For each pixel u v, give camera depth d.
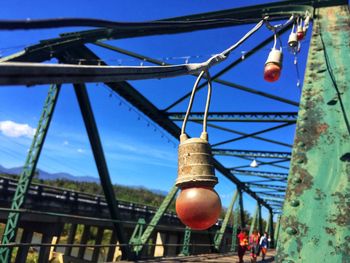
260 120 18.34
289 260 2.14
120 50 12.45
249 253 31.44
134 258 16.30
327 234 2.17
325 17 4.79
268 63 3.86
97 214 33.25
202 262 19.05
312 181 2.44
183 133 2.06
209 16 10.03
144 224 16.94
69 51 12.19
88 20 1.27
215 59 2.26
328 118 2.89
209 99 2.17
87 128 13.66
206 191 1.76
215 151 27.94
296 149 2.71
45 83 1.17
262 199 46.72
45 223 28.44
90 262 42.88
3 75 1.05
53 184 97.25
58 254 43.38
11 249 11.20
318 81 3.38
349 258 2.07
